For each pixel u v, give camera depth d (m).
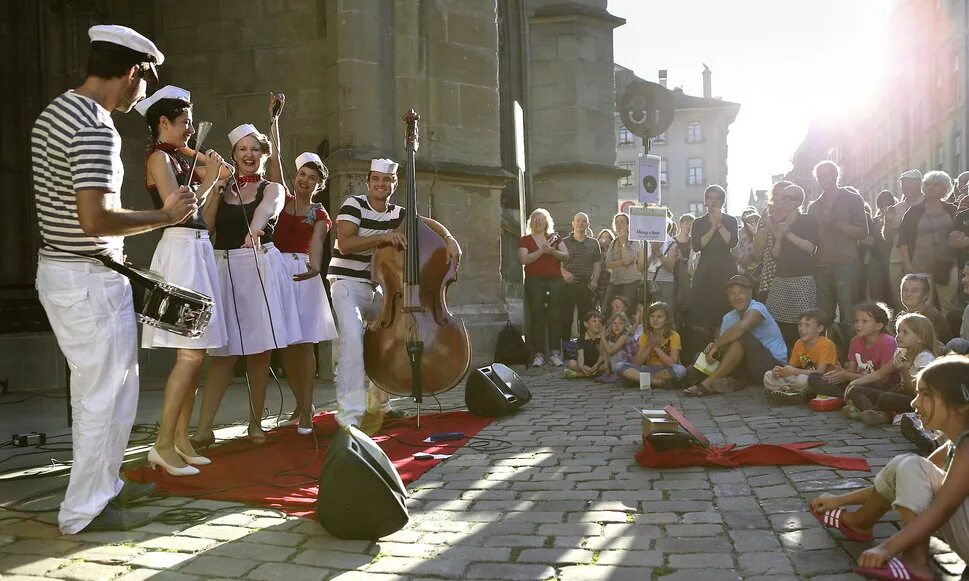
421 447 5.52
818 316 7.30
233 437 5.91
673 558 3.21
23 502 4.16
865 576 2.92
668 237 11.06
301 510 3.96
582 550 3.33
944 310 8.71
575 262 11.41
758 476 4.46
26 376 8.91
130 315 3.74
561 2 16.66
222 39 10.38
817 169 8.74
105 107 3.62
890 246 10.07
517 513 3.90
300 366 5.94
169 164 4.48
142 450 5.54
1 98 9.13
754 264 10.30
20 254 9.23
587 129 16.81
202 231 4.71
